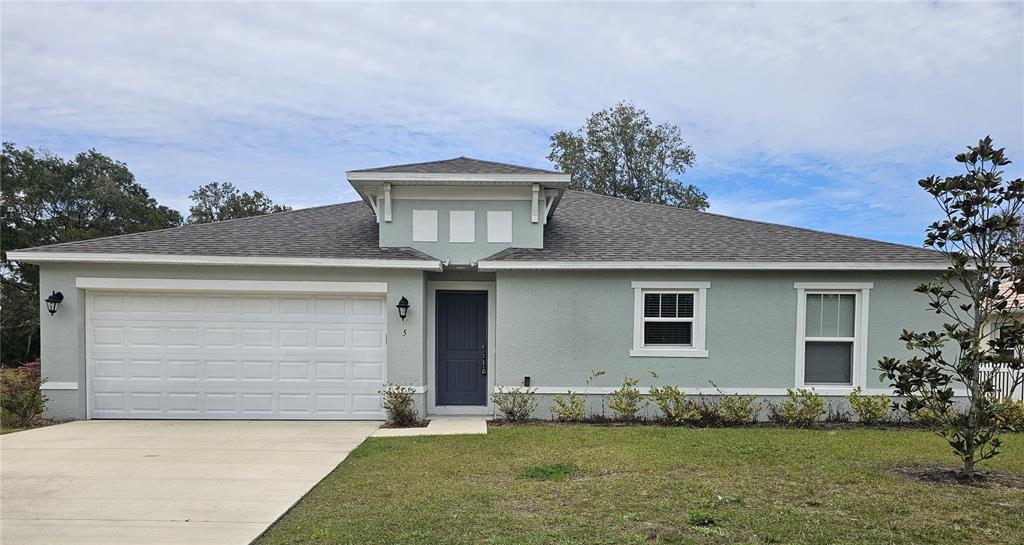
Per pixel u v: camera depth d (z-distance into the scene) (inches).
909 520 187.5
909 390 246.4
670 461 272.1
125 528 189.2
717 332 411.8
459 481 242.1
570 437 335.9
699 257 410.9
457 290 440.1
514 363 412.5
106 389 401.7
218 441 330.6
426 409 420.5
